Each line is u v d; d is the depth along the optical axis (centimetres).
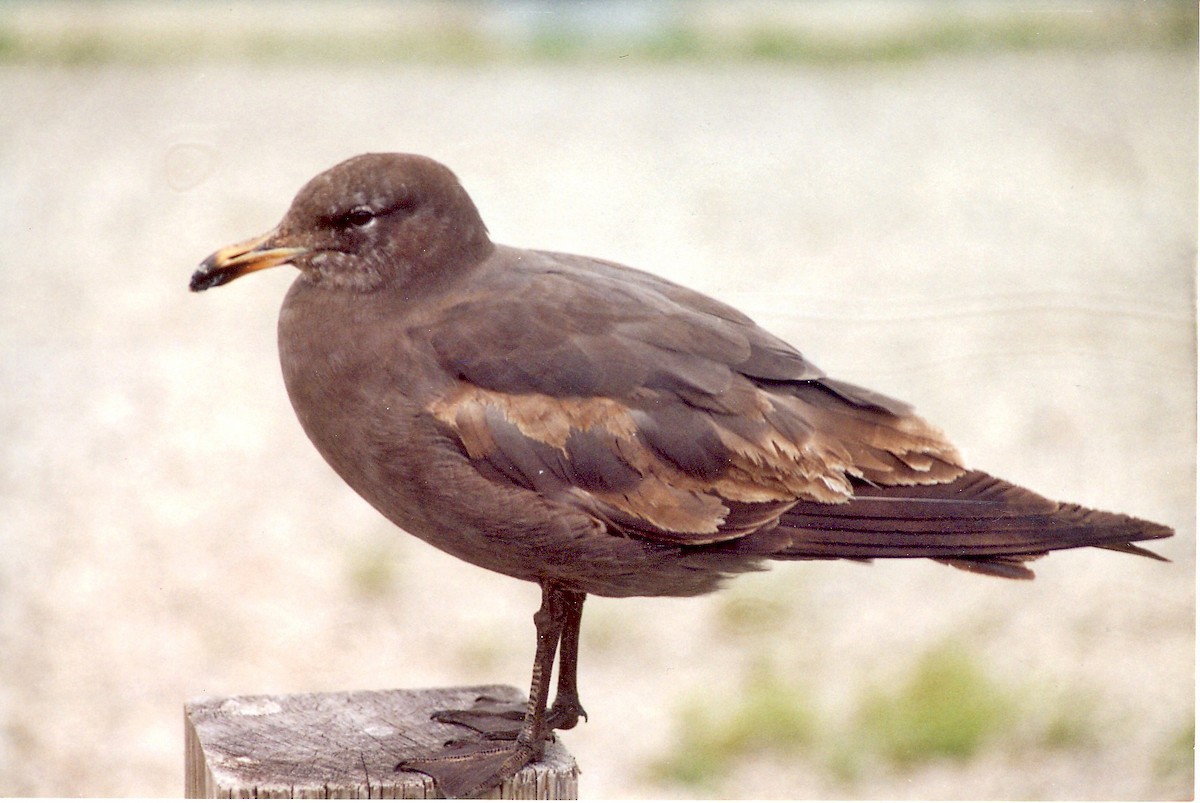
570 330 680
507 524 672
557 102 2978
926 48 3253
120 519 1566
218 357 2009
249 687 1294
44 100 3108
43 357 1984
